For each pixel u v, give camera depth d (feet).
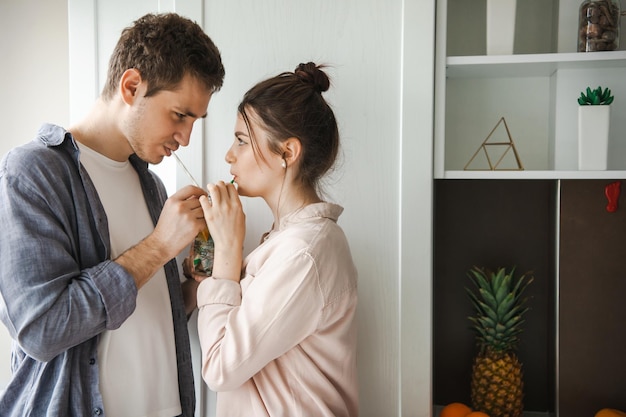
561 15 5.85
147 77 4.22
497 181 6.45
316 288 4.07
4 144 7.13
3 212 3.82
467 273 6.50
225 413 4.32
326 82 4.65
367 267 5.48
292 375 4.19
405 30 5.33
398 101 5.42
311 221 4.33
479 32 6.31
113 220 4.50
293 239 4.18
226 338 4.03
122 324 4.40
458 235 6.52
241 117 4.50
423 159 5.35
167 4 5.67
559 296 5.73
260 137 4.42
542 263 6.40
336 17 5.47
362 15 5.43
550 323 6.22
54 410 3.93
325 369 4.27
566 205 5.72
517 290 6.45
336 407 4.25
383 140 5.44
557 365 5.74
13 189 3.86
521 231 6.43
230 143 5.62
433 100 5.37
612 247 5.66
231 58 5.59
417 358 5.39
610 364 5.67
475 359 6.06
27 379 4.18
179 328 4.92
